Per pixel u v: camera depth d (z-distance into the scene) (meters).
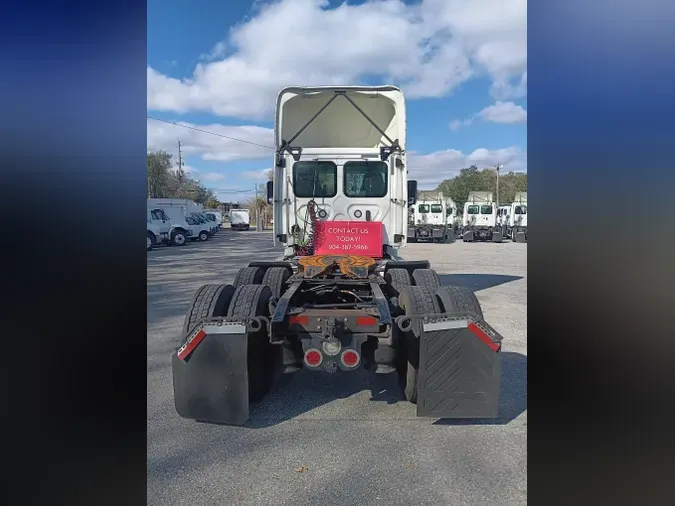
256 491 3.03
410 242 32.16
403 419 4.06
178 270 15.46
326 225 6.20
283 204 7.16
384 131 7.52
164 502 2.92
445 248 26.16
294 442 3.66
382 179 7.11
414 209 32.31
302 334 3.87
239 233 48.66
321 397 4.55
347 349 3.80
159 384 4.89
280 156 7.10
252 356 4.07
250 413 4.19
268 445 3.62
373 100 7.21
